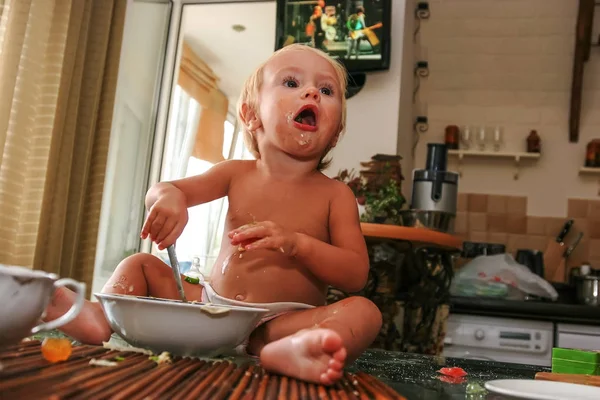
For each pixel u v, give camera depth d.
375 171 2.22
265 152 0.99
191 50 2.78
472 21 3.32
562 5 3.25
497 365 1.03
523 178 3.19
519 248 3.13
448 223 2.31
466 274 2.57
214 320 0.69
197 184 0.97
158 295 0.91
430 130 3.29
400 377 0.77
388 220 2.10
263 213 0.95
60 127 1.86
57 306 0.74
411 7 3.04
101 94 2.14
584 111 3.17
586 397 0.62
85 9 1.99
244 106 1.07
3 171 1.69
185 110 2.73
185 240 2.33
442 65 3.32
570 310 2.36
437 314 2.15
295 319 0.80
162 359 0.63
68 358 0.57
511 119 3.23
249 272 0.90
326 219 0.96
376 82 2.48
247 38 2.73
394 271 1.98
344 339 0.70
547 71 3.23
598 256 3.06
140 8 2.58
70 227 1.99
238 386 0.55
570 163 3.15
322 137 0.96
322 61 1.00
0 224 1.69
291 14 2.52
